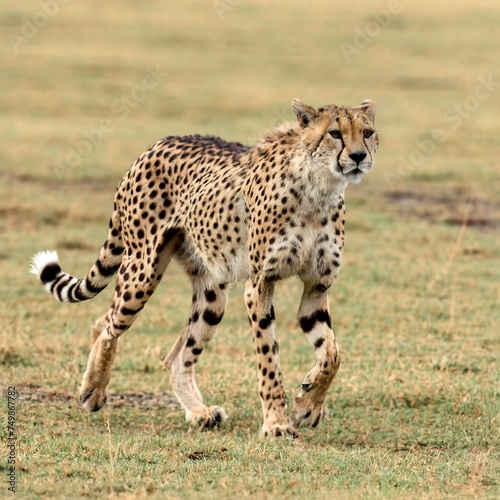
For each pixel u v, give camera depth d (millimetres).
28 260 23906
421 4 67500
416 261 24094
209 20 62281
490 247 25422
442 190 31797
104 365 14648
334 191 13547
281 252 13570
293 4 67125
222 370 16812
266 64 51875
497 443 13289
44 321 19469
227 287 15336
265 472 11453
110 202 29484
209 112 41969
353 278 22609
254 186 13875
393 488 11000
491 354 17547
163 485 10867
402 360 17141
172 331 19250
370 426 14109
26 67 48688
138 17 62375
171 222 14977
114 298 15086
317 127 13398
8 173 32156
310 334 13828
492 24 63406
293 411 13664
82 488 10750
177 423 14406
